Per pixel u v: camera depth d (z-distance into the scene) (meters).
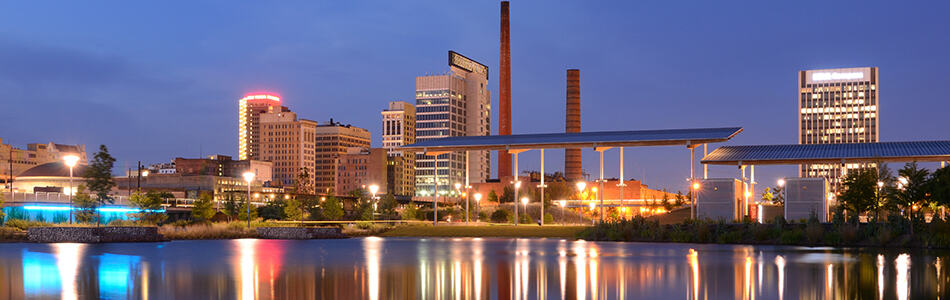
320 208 155.62
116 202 110.62
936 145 105.81
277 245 72.56
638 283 37.94
